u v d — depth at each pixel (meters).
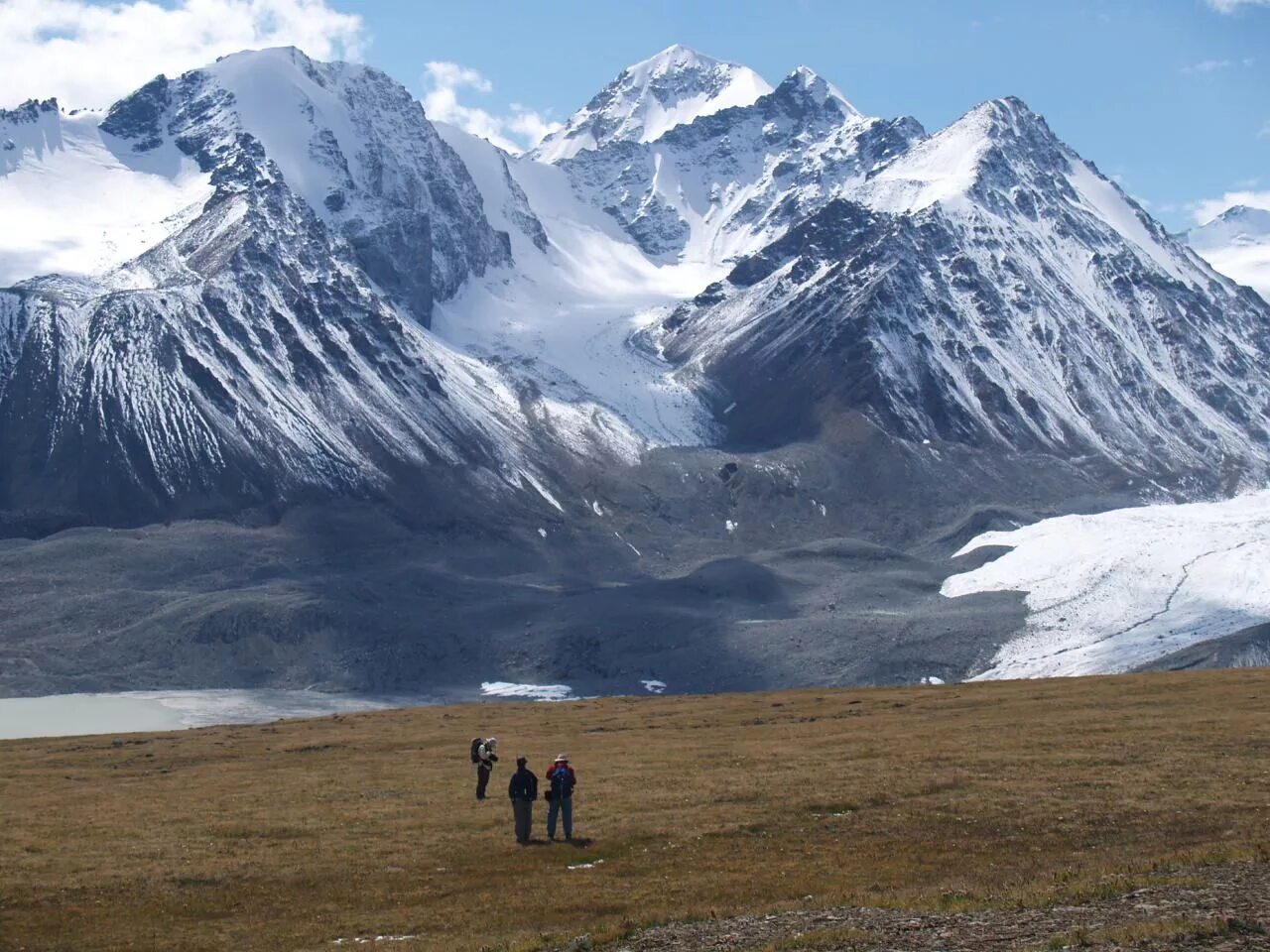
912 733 105.12
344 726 142.12
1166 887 50.53
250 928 59.00
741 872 64.12
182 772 107.31
